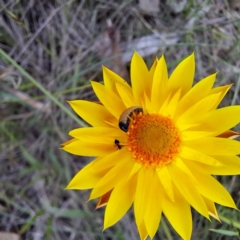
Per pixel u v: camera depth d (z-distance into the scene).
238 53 0.15
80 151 0.10
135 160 0.11
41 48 0.16
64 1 0.15
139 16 0.16
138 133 0.11
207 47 0.16
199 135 0.10
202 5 0.15
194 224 0.15
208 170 0.11
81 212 0.16
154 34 0.16
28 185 0.16
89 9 0.16
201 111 0.10
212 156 0.11
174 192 0.11
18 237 0.16
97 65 0.16
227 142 0.10
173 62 0.15
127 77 0.16
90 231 0.16
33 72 0.17
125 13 0.16
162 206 0.11
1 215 0.17
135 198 0.10
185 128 0.11
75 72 0.16
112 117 0.11
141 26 0.16
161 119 0.11
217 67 0.16
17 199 0.17
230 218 0.14
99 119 0.11
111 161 0.10
